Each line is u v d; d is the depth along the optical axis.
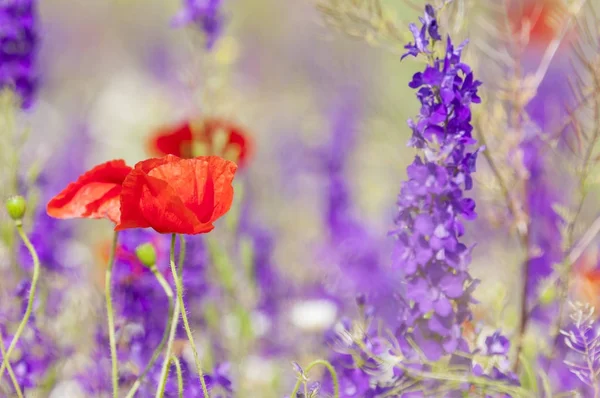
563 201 1.72
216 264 1.72
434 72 1.40
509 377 1.44
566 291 1.57
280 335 1.77
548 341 1.61
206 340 1.68
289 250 2.16
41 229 1.73
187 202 1.38
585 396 1.52
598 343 1.48
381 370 1.47
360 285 1.77
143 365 1.55
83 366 1.66
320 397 1.54
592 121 1.64
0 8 1.70
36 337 1.58
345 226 1.90
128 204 1.37
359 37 1.59
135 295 1.59
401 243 1.42
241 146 1.75
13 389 1.55
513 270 1.66
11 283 1.68
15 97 1.71
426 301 1.42
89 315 1.67
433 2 1.51
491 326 1.59
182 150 1.75
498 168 1.61
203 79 1.79
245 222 1.83
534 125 1.62
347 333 1.46
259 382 1.72
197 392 1.51
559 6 1.66
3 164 1.70
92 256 1.93
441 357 1.45
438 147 1.42
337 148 2.02
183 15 1.79
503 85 1.62
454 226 1.41
